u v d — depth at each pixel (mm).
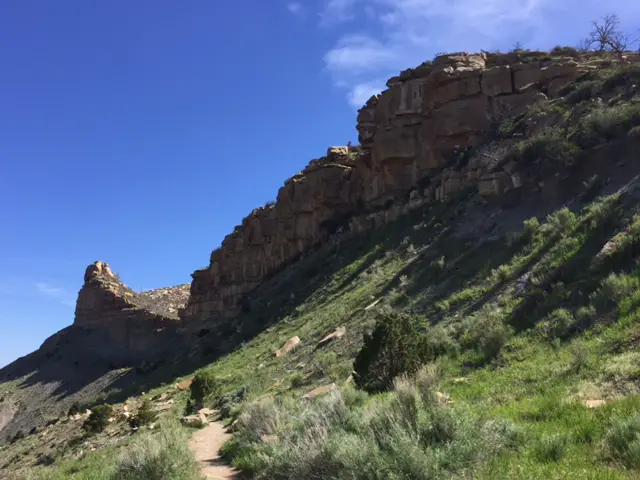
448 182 37125
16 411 85688
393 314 16594
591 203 20984
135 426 27406
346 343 24484
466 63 44156
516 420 8219
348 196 55375
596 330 12594
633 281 13328
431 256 28344
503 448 6523
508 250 22500
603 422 6898
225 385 31016
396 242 38344
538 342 13906
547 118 32406
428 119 44469
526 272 18969
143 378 65750
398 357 15297
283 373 26094
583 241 17719
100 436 29844
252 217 74562
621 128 23891
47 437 42188
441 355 16594
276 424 12172
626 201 18141
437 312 21266
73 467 15648
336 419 8930
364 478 6008
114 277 122875
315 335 30828
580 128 26531
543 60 41875
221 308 74125
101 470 11328
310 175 60969
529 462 5938
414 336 16016
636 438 5789
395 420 6984
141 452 9156
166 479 8891
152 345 97938
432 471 5668
